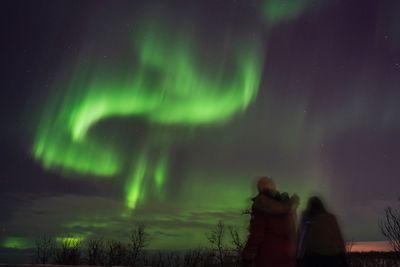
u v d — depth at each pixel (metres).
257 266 4.57
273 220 4.59
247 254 4.58
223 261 19.38
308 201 6.69
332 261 6.41
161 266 20.80
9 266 6.27
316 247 6.43
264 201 4.62
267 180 4.82
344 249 6.51
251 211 4.69
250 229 4.64
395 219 16.33
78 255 21.78
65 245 21.84
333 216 6.57
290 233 4.66
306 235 6.52
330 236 6.44
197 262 20.27
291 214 4.73
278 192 4.84
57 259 20.78
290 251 4.59
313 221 6.52
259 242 4.56
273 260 4.51
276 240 4.57
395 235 15.95
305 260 6.50
